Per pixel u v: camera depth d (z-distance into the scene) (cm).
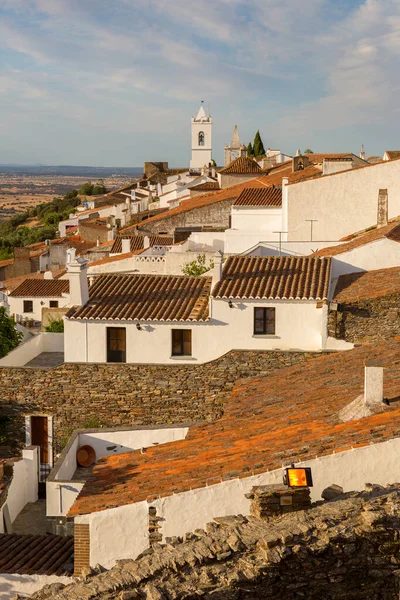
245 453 1803
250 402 2350
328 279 3784
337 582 1229
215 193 8688
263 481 1606
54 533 2555
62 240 11419
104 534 1677
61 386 3588
